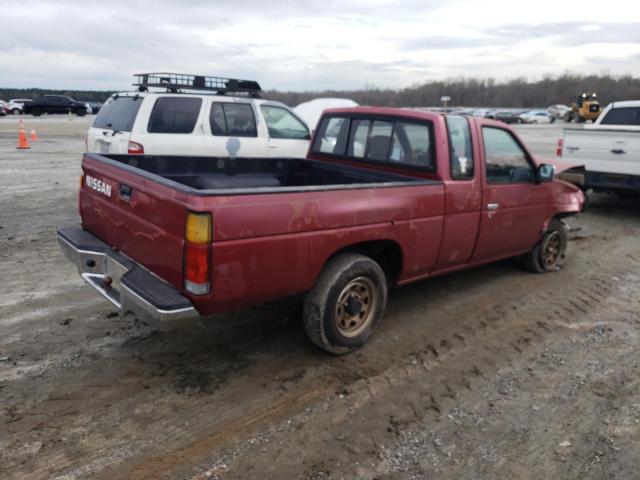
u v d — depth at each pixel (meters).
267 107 8.66
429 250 4.34
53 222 7.66
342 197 3.63
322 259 3.58
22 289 5.08
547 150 20.81
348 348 3.96
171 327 3.10
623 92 92.75
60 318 4.46
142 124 7.37
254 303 3.39
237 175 5.21
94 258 3.90
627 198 10.89
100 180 3.98
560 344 4.32
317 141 5.67
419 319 4.73
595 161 9.00
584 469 2.86
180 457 2.85
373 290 4.04
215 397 3.41
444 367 3.90
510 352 4.17
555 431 3.18
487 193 4.76
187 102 7.73
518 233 5.32
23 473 2.68
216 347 4.06
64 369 3.66
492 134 4.87
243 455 2.89
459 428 3.19
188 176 4.91
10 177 11.43
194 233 2.99
